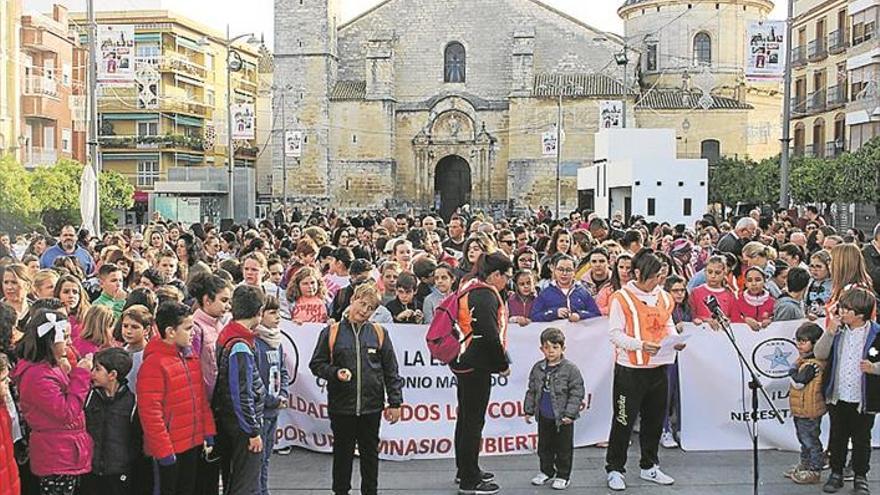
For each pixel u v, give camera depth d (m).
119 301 12.46
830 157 56.56
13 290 11.30
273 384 9.91
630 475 11.75
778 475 11.77
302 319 13.14
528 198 72.62
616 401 11.24
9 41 49.84
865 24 56.19
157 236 19.94
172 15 74.81
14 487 8.01
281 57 73.56
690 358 12.86
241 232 25.98
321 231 18.88
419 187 75.44
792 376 11.33
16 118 50.72
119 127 72.88
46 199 43.88
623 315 11.12
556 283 13.36
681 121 72.06
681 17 76.50
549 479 11.46
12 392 8.77
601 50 74.75
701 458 12.55
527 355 12.87
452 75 75.94
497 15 75.25
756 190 57.97
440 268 13.11
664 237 20.88
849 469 11.84
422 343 12.65
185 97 77.44
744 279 13.98
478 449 10.98
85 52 59.81
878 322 12.64
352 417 10.32
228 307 10.38
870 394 10.76
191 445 9.14
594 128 71.81
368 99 73.44
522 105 72.56
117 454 9.05
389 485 11.48
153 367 8.91
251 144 87.69
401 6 76.06
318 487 11.42
